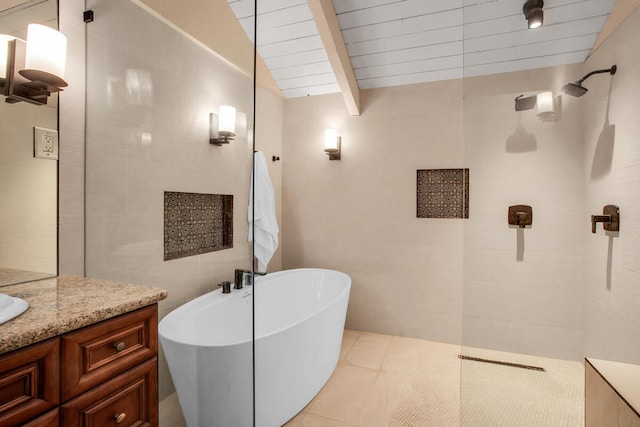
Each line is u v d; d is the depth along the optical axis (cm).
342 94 269
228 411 147
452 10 203
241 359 146
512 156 118
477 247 126
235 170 155
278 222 305
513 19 120
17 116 126
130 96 157
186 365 147
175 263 173
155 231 166
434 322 266
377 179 281
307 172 303
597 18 98
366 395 192
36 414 73
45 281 126
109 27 150
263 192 241
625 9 91
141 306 100
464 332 126
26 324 75
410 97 271
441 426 165
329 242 296
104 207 150
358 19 217
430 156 266
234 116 154
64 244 139
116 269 154
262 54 255
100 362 88
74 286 117
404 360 234
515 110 118
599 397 95
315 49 247
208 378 146
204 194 165
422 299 270
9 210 123
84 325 83
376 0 202
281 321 257
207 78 160
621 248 91
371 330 283
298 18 218
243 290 175
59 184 138
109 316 90
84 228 145
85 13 144
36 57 129
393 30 222
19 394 71
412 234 271
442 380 208
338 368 223
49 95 135
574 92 103
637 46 88
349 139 290
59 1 137
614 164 92
